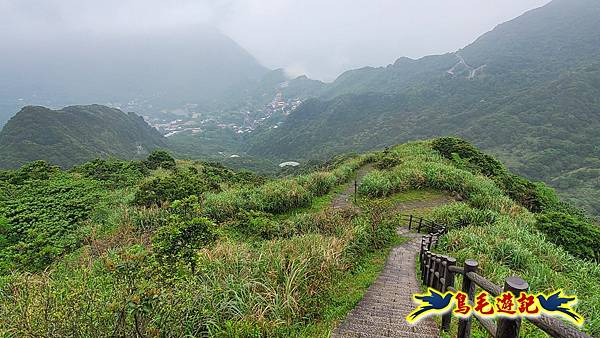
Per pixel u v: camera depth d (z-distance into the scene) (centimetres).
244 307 444
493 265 782
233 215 1330
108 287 442
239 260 595
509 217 1323
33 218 1209
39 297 404
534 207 1936
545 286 698
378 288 657
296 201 1623
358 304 556
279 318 440
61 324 324
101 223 1177
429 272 667
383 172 2145
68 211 1304
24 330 330
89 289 416
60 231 1099
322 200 1764
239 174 2589
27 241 1031
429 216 1423
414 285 697
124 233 1024
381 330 451
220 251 648
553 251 943
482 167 2294
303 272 565
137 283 342
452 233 1088
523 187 2114
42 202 1394
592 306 567
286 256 627
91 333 313
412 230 1348
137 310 299
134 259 358
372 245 1014
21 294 476
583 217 2053
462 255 853
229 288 479
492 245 923
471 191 1766
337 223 1128
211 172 2464
